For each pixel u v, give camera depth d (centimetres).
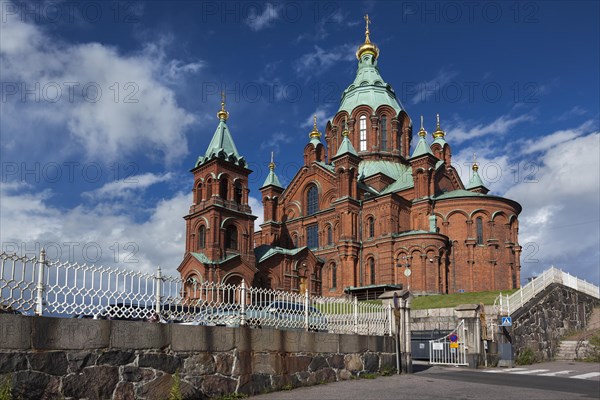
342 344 1802
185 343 1324
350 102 7812
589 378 2027
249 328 1491
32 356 1056
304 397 1429
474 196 5838
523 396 1503
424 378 1920
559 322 3500
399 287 5394
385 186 6994
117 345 1192
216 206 5494
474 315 2609
